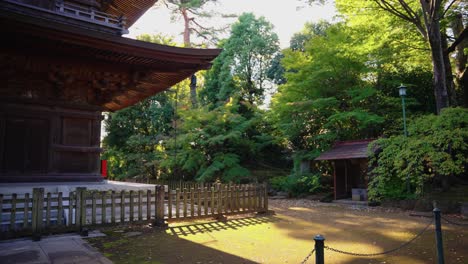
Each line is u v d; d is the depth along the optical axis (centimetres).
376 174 1295
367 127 1641
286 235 740
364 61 1573
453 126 1017
